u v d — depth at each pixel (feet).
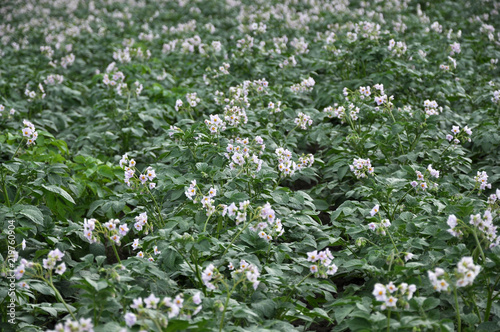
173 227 8.14
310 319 7.39
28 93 11.82
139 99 11.82
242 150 8.63
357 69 12.50
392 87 11.61
